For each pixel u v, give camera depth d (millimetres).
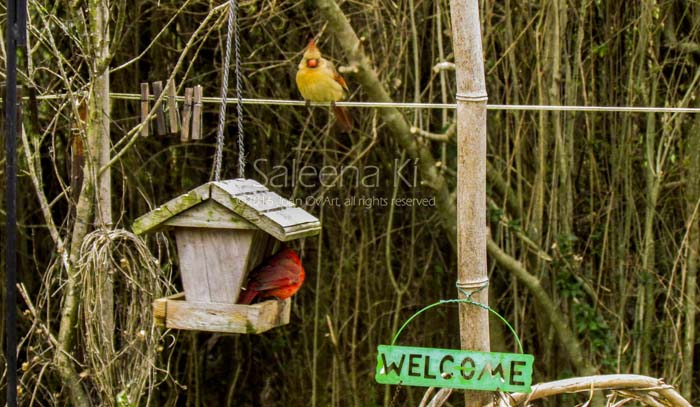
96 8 4766
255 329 3395
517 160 7078
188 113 4586
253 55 7113
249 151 7742
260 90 7641
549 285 7102
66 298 4926
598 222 7270
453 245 6695
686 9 7141
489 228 6848
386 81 6887
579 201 7367
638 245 7262
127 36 7355
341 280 7730
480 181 3393
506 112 6988
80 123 4789
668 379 7270
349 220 7621
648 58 7078
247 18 6844
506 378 3248
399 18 6977
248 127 7719
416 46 6922
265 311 3459
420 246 7809
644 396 3471
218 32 7016
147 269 4746
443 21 7188
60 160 7410
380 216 7730
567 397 7309
